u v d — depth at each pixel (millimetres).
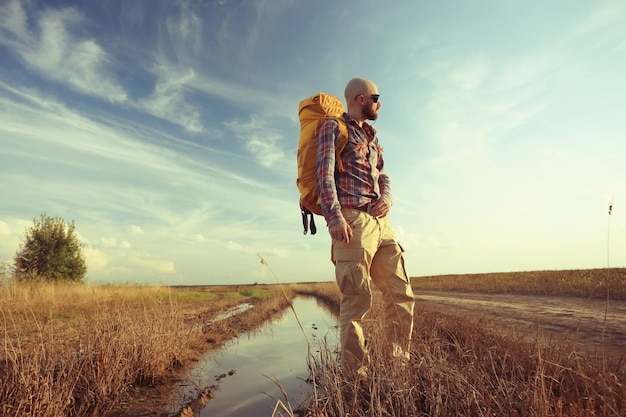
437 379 2383
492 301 14141
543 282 22031
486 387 2270
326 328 8633
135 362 3791
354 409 2205
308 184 2779
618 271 21797
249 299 22875
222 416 2785
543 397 1929
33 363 3020
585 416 1812
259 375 4117
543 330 5559
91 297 12047
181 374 4195
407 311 2895
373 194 2836
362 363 2621
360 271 2645
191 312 11969
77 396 3064
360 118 2967
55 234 20938
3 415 2453
